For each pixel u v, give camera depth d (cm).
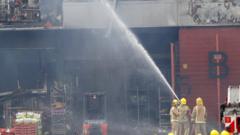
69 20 8288
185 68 8306
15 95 8375
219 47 8281
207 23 8275
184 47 8300
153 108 8406
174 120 6131
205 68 8300
